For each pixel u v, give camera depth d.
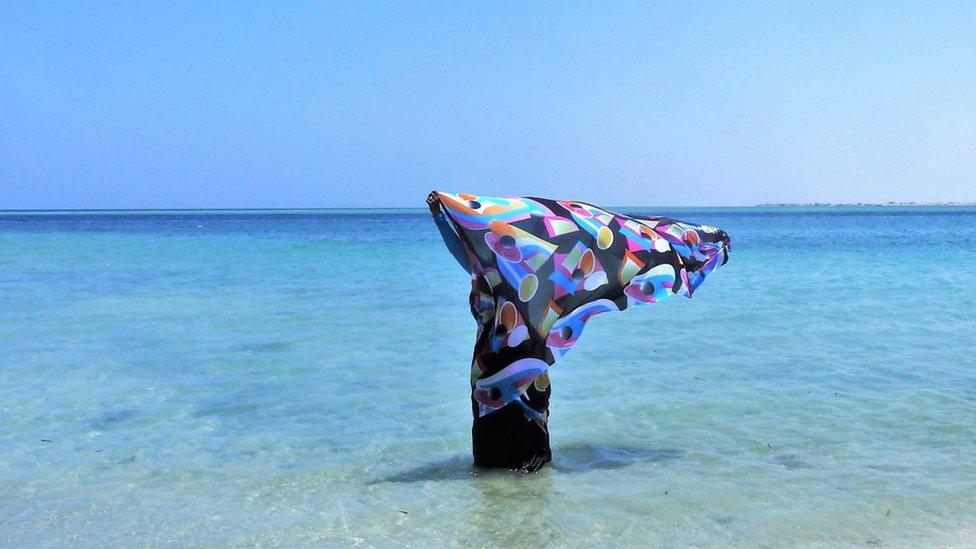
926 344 11.69
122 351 11.41
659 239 6.77
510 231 6.25
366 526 5.51
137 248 36.84
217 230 65.31
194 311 15.41
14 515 5.68
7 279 21.59
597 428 7.75
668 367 10.33
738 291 18.42
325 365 10.53
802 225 79.69
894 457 6.82
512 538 5.30
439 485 6.27
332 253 33.12
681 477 6.41
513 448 6.52
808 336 12.47
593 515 5.67
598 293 6.44
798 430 7.61
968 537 5.25
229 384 9.50
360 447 7.23
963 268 24.22
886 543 5.17
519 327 6.26
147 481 6.38
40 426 7.82
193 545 5.21
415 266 26.31
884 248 35.62
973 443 7.14
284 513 5.74
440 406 8.57
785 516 5.60
